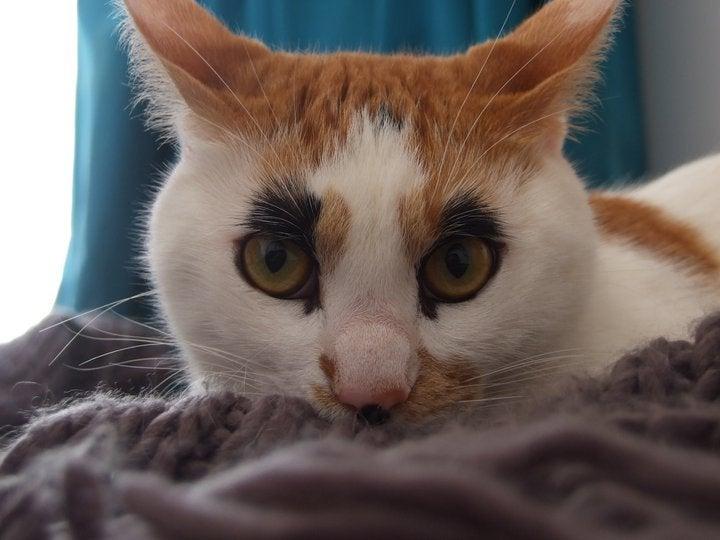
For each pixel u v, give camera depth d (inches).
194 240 7.0
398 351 5.9
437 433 4.6
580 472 3.1
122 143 15.7
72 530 3.2
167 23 7.7
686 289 9.1
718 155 12.5
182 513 2.7
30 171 16.6
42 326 11.3
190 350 7.6
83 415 5.3
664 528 2.7
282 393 6.2
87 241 15.7
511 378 6.9
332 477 2.7
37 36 16.8
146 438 5.0
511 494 2.6
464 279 6.6
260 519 2.6
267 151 6.9
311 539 2.6
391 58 8.3
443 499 2.6
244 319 6.7
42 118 16.8
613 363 5.7
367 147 6.6
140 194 15.9
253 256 6.7
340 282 6.3
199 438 5.0
